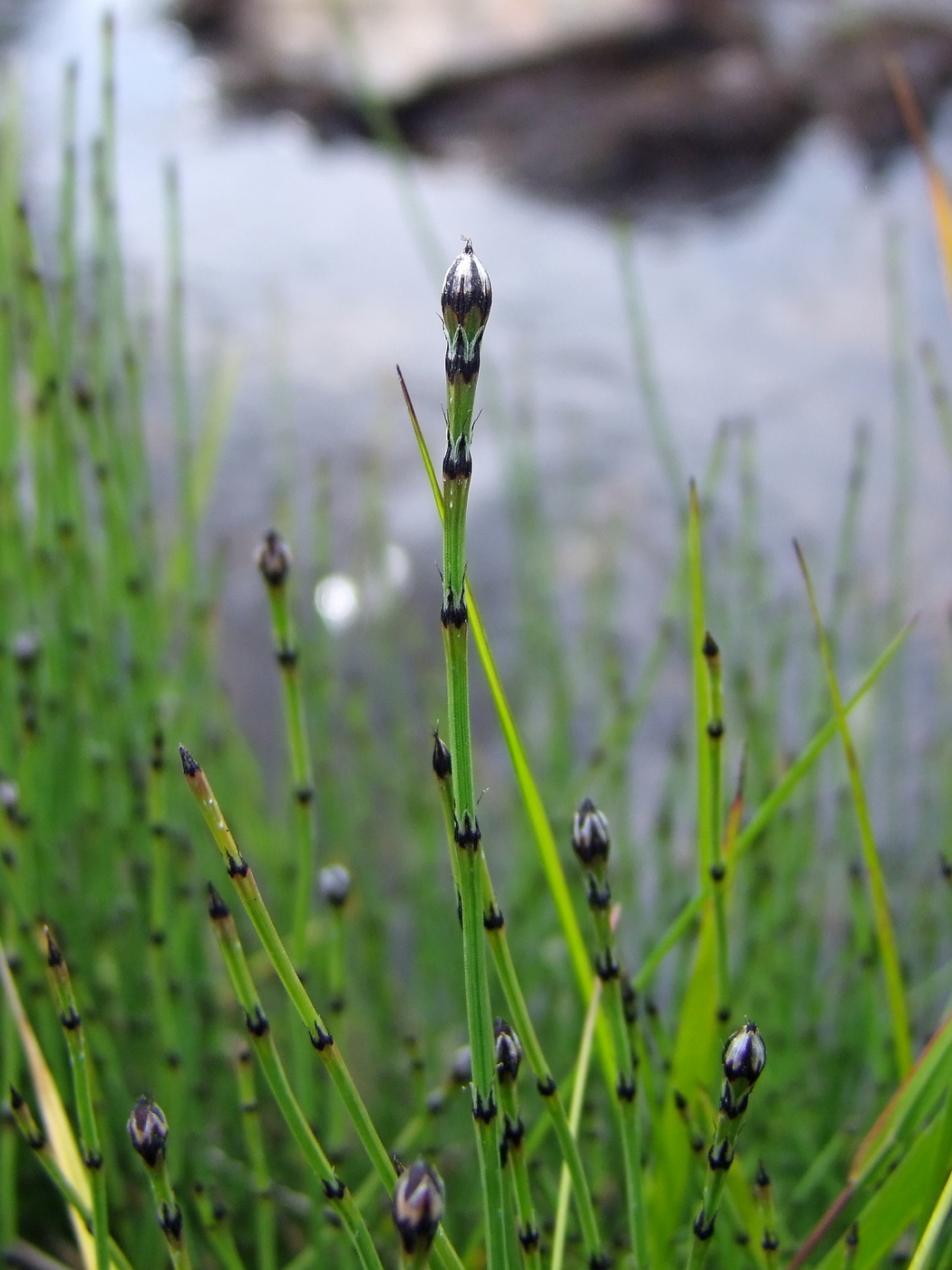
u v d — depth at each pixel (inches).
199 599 20.0
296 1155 15.5
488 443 37.5
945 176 54.1
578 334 45.0
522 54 63.4
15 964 13.2
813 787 16.9
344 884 11.1
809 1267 11.5
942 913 19.2
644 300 48.3
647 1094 10.8
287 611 10.2
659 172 58.7
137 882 14.9
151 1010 15.6
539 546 28.9
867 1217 10.1
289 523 23.8
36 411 14.9
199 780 8.0
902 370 20.8
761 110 58.9
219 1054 16.1
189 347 41.5
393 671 24.7
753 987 14.4
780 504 34.5
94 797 15.5
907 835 23.0
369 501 26.5
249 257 50.0
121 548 15.9
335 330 43.9
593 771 18.3
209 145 62.4
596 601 26.8
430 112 63.9
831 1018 17.7
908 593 30.6
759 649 23.8
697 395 40.7
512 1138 8.7
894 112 58.6
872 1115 14.6
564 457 36.8
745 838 10.9
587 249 53.3
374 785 24.1
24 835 13.2
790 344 44.2
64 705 15.5
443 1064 17.7
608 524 32.7
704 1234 8.5
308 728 19.4
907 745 25.4
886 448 37.2
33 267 14.4
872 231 51.6
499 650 29.3
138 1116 8.2
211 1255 14.4
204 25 72.1
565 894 10.5
